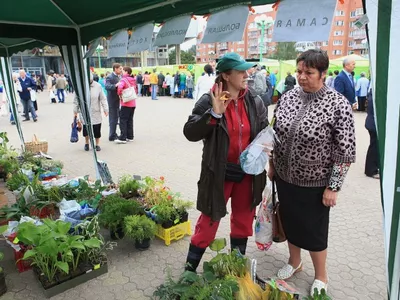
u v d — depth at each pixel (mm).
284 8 2049
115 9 3475
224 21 2410
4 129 10414
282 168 2443
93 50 4422
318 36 1873
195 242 2699
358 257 3180
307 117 2229
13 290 2738
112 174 5746
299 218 2465
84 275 2812
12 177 4633
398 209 1936
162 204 3500
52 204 3756
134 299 2623
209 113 2209
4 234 3006
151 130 10133
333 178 2254
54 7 3791
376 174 5555
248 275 2311
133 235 3113
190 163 6484
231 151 2473
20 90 11531
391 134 1846
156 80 21484
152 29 3154
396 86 1779
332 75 14328
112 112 8258
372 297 2625
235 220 2754
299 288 2725
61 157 6887
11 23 4043
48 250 2562
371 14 1769
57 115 13711
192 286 2215
